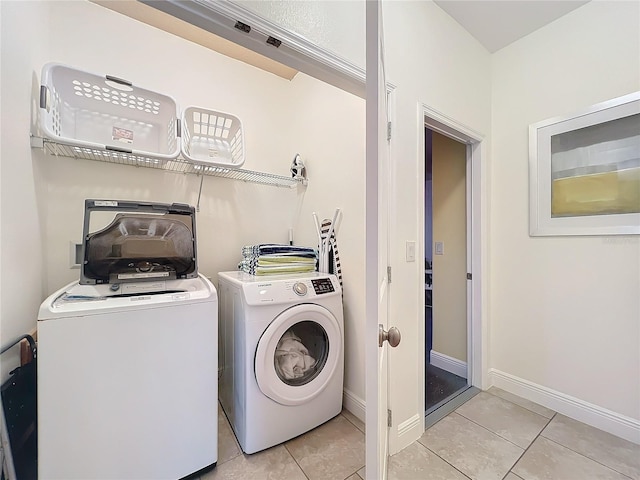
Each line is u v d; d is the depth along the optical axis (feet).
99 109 5.31
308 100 7.31
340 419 5.58
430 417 5.69
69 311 3.36
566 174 5.80
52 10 5.08
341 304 5.57
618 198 5.14
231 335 5.37
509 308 6.72
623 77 5.12
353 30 4.15
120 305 3.63
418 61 5.21
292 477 4.24
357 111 5.69
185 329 4.03
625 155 5.06
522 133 6.49
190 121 6.33
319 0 3.76
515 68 6.59
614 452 4.68
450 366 7.82
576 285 5.68
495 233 6.98
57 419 3.29
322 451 4.76
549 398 6.01
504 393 6.66
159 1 2.71
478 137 6.61
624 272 5.11
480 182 6.82
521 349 6.51
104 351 3.52
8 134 3.45
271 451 4.75
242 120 7.39
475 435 5.15
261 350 4.64
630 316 5.05
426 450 4.78
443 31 5.72
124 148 4.95
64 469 3.32
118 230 4.35
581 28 5.59
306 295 5.12
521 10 5.69
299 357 5.37
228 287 5.57
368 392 2.51
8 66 3.46
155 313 3.83
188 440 4.07
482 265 6.84
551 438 5.06
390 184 4.74
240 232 7.44
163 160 5.66
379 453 2.71
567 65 5.79
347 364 5.92
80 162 5.41
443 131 6.16
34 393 3.77
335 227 6.25
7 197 3.39
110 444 3.56
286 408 4.92
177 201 6.53
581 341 5.61
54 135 4.29
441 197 8.06
